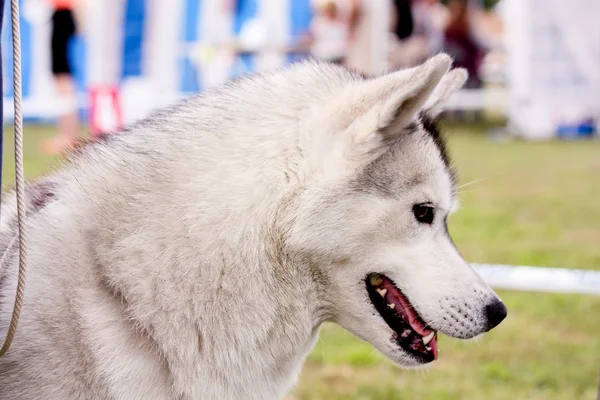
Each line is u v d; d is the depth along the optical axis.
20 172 2.26
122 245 2.40
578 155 12.29
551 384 4.25
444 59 2.36
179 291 2.38
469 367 4.49
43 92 13.74
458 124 16.14
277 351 2.55
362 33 10.95
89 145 2.71
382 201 2.52
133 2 13.23
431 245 2.66
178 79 13.27
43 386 2.32
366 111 2.49
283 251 2.47
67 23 11.98
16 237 2.56
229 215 2.42
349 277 2.57
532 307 5.50
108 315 2.37
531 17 13.95
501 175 10.55
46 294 2.38
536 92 14.27
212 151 2.49
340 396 4.07
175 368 2.39
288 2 12.73
